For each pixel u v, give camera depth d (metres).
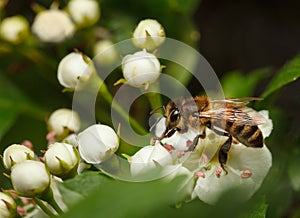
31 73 0.22
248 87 0.22
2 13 0.22
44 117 0.22
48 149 0.17
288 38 0.25
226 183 0.17
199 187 0.17
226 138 0.17
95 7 0.21
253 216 0.17
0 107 0.22
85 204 0.15
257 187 0.17
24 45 0.21
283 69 0.19
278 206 0.19
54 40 0.21
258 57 0.25
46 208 0.17
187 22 0.21
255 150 0.18
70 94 0.22
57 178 0.17
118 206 0.15
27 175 0.17
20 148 0.17
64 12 0.21
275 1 0.26
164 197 0.15
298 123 0.24
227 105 0.18
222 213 0.16
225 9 0.26
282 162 0.19
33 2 0.23
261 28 0.25
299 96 0.20
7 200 0.17
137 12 0.22
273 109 0.20
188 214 0.16
